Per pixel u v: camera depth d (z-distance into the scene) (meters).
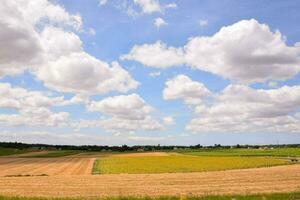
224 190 32.47
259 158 97.38
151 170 59.97
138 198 24.97
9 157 128.75
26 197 27.02
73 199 26.05
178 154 144.62
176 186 36.31
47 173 58.50
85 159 109.31
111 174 52.44
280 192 28.88
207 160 90.62
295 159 89.56
